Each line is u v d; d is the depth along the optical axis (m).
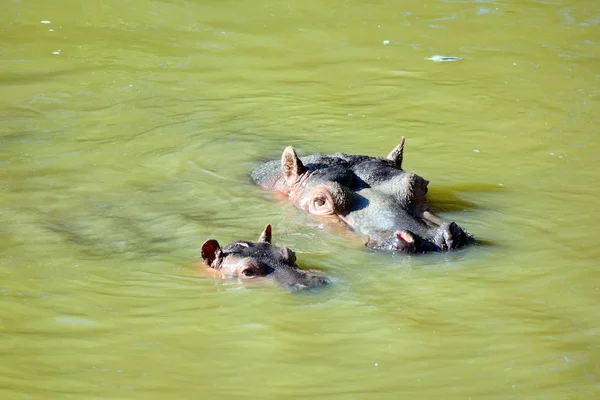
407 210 42.00
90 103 61.12
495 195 45.97
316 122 58.00
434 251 38.78
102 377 28.19
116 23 80.25
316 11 84.81
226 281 35.69
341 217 42.06
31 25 79.12
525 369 28.64
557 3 87.69
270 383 27.84
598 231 41.03
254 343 30.58
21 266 36.94
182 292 34.72
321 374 28.42
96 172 48.84
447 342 30.59
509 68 69.88
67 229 41.12
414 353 29.81
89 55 71.81
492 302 33.84
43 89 63.75
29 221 41.81
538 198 45.50
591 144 53.69
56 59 70.69
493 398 26.84
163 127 56.56
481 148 53.34
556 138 54.84
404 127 57.16
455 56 73.06
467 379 28.03
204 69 69.44
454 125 57.53
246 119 58.38
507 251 38.97
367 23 81.69
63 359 29.39
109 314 32.81
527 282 35.69
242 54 73.31
